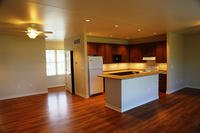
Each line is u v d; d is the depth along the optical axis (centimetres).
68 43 660
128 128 302
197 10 288
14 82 569
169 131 285
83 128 306
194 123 316
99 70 588
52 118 362
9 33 514
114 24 401
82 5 249
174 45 581
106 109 418
